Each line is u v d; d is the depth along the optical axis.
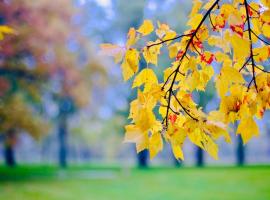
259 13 1.58
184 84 1.61
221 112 1.47
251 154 39.75
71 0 19.09
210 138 1.46
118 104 28.83
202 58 1.61
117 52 1.52
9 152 26.09
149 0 18.77
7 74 16.44
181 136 1.46
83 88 20.27
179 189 13.86
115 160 49.41
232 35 1.41
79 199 12.27
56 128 29.14
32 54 16.34
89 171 24.06
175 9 15.12
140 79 1.62
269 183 13.98
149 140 1.42
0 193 13.66
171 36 1.68
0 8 15.06
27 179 18.55
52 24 17.22
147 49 1.62
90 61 21.25
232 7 1.53
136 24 21.62
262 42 1.61
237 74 1.44
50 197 12.71
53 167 27.59
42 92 18.08
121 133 28.22
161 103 1.60
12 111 15.96
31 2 15.82
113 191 14.06
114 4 22.31
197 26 1.65
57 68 17.88
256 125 1.38
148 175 19.81
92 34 24.36
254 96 1.44
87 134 37.06
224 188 13.41
